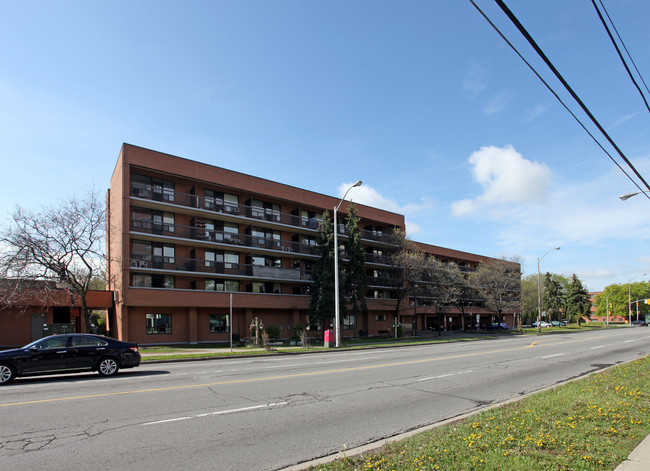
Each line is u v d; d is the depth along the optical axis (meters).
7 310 30.28
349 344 33.44
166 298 33.06
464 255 73.81
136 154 33.00
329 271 40.03
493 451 5.92
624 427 7.09
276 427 7.76
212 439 6.99
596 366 17.27
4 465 5.75
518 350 25.22
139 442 6.79
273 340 35.16
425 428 7.68
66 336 14.02
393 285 48.19
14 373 12.73
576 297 85.25
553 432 6.81
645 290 111.50
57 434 7.16
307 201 45.84
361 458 5.83
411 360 19.42
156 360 19.62
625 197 17.55
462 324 72.25
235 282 39.72
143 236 32.94
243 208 40.47
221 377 13.79
